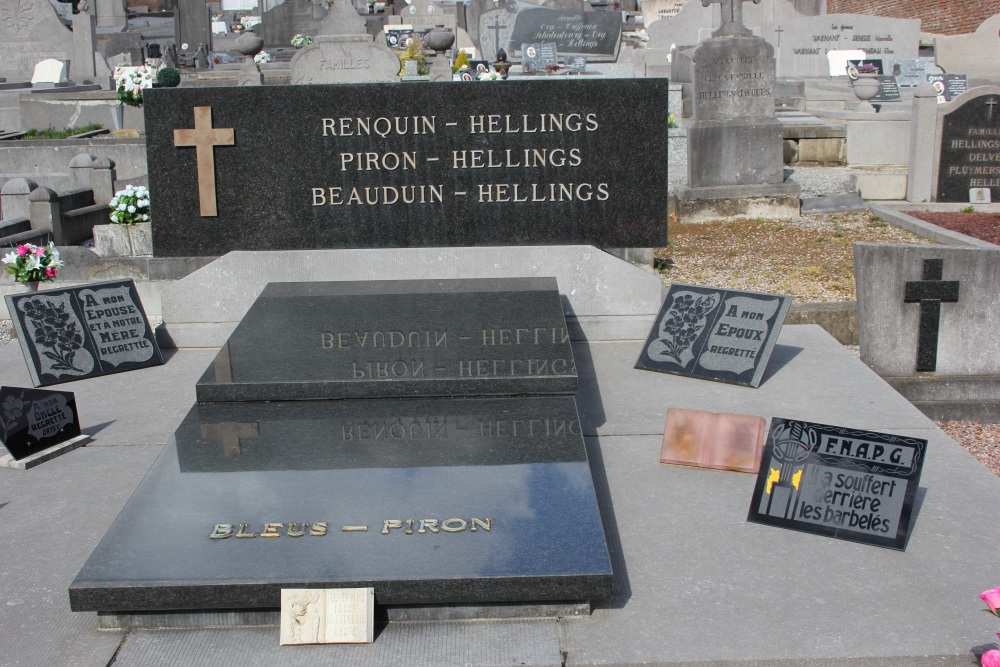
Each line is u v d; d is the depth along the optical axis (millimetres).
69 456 5320
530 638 3633
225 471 4438
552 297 6711
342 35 15516
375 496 4176
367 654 3553
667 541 4293
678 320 6598
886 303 6473
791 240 11109
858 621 3686
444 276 7367
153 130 7238
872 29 23656
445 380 5277
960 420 6430
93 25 28469
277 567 3682
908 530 4195
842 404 5852
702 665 3486
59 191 14008
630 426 5590
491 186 7289
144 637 3682
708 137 12469
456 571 3645
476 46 32031
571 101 7141
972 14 26938
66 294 6637
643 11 32125
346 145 7230
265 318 6371
